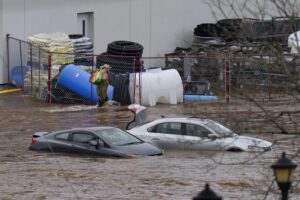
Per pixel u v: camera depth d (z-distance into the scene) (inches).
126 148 2204.7
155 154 2212.1
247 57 1204.5
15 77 4500.5
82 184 1700.3
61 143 2283.5
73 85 3887.8
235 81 1364.4
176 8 5556.1
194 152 2226.9
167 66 4416.8
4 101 3944.4
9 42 4562.0
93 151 2212.1
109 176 1812.3
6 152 2316.7
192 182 1699.1
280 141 1683.1
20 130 2886.3
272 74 1121.4
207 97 3843.5
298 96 1186.6
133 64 4173.2
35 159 2169.0
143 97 3855.8
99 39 5123.0
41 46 4173.2
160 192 1562.5
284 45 1077.8
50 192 1594.5
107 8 5157.5
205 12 5723.4
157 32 5452.8
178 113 3174.2
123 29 5260.8
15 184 1712.6
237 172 1801.2
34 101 3978.8
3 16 4537.4
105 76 3732.8
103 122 3129.9
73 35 4682.6
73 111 3550.7
